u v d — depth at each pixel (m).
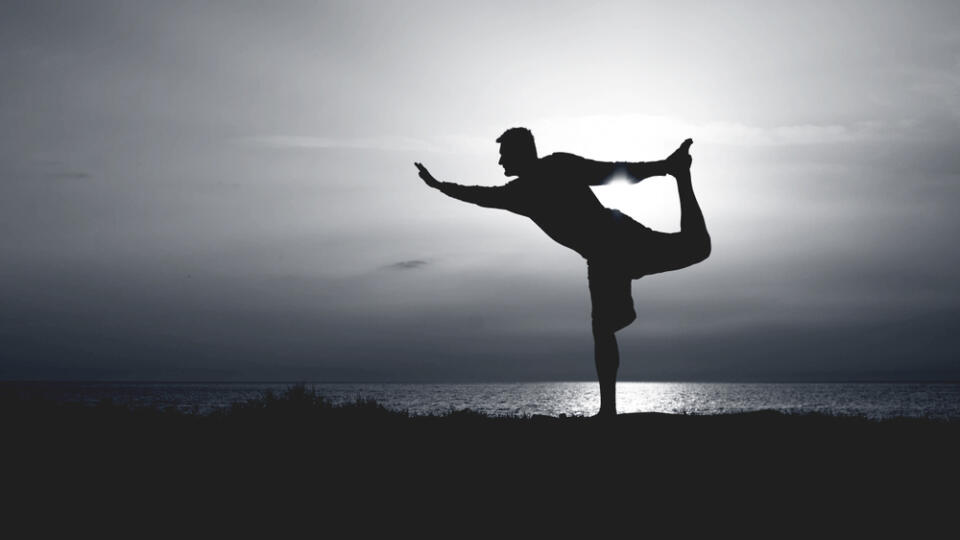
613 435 7.38
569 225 6.94
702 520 5.68
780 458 7.03
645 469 6.65
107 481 6.71
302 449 7.66
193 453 7.61
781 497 6.11
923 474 6.71
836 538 5.32
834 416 9.88
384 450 7.51
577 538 5.40
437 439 7.79
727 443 7.39
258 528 5.62
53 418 9.56
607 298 7.19
